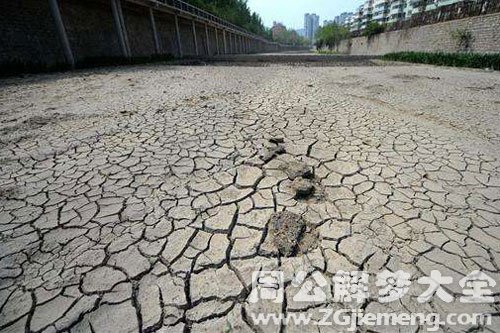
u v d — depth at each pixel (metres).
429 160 2.80
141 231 1.81
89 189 2.28
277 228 1.82
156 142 3.23
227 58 19.97
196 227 1.85
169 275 1.50
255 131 3.59
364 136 3.45
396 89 6.79
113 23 12.67
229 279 1.48
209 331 1.23
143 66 12.44
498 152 3.00
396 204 2.09
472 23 13.09
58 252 1.64
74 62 10.30
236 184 2.36
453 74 9.88
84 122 3.94
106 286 1.43
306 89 6.68
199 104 4.99
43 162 2.74
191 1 23.34
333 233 1.80
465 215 1.97
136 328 1.24
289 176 2.47
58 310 1.31
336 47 44.44
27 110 4.52
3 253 1.63
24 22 8.53
